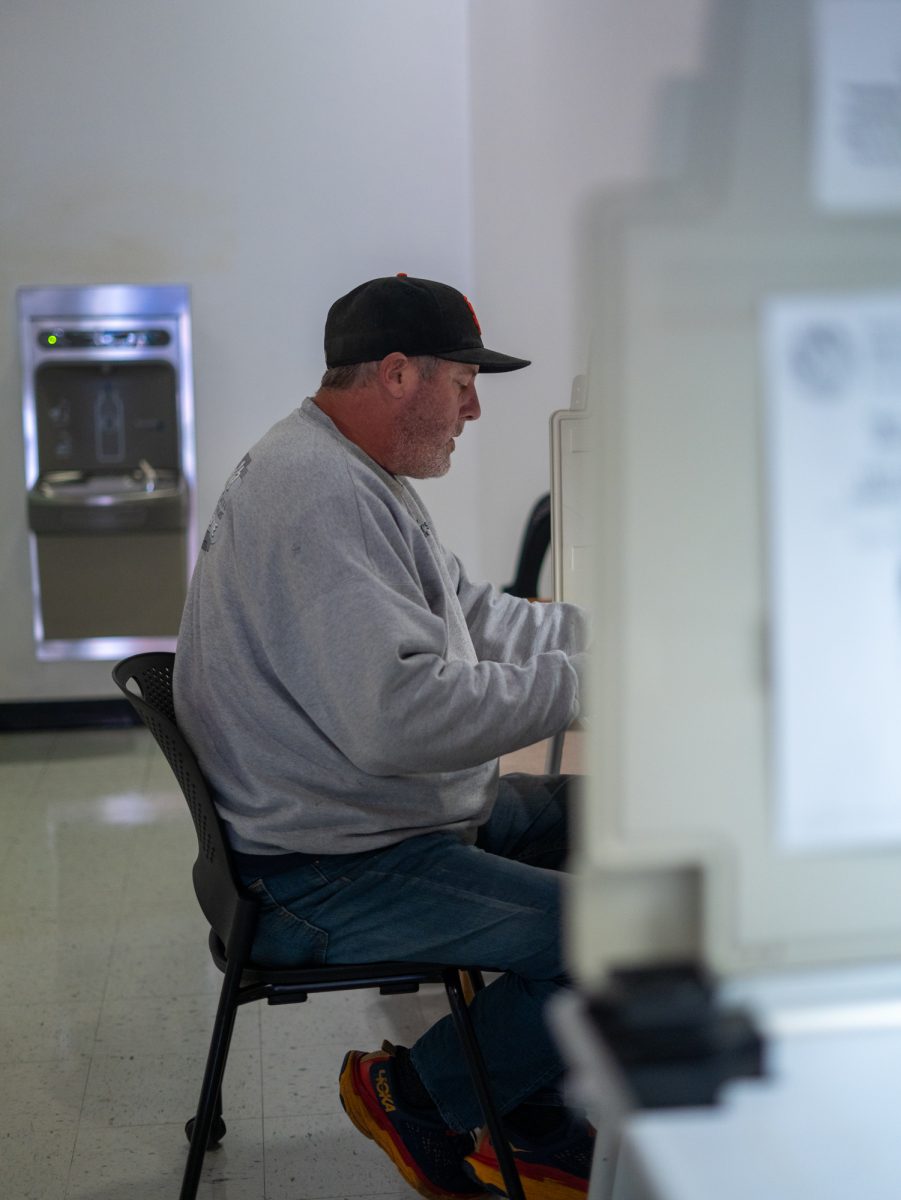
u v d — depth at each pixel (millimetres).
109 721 4480
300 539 1442
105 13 4168
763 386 449
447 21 4320
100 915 2766
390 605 1414
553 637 1913
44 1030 2252
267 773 1520
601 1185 896
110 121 4223
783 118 436
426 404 1594
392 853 1519
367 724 1398
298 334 4418
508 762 2520
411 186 4395
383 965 1499
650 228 437
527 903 1463
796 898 475
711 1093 463
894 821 473
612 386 445
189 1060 2152
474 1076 1479
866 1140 436
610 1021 467
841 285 447
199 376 4398
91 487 4211
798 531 458
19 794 3660
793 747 468
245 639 1511
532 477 3590
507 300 3803
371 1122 1669
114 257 4297
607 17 2242
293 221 4359
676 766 465
